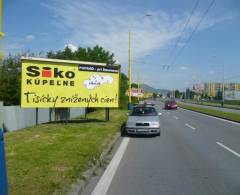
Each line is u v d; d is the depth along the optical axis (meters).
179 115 36.22
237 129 19.86
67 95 20.36
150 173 8.17
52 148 10.70
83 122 21.91
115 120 24.34
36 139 12.98
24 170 7.53
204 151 11.59
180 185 7.05
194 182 7.30
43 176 7.01
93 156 9.35
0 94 29.56
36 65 19.50
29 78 19.38
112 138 13.98
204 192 6.53
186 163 9.45
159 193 6.46
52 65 19.88
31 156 9.24
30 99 19.39
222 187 6.89
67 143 11.91
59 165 8.11
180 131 18.72
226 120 28.00
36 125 19.42
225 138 15.40
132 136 16.25
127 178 7.66
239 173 8.18
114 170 8.51
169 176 7.86
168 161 9.74
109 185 7.05
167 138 15.46
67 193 5.95
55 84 20.02
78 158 9.01
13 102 30.17
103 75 21.56
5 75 30.16
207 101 130.50
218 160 9.90
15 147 10.85
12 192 5.87
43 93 19.69
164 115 36.12
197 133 17.66
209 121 26.81
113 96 21.89
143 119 16.31
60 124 20.06
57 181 6.62
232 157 10.41
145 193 6.47
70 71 20.41
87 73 21.00
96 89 21.33
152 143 13.72
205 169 8.64
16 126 18.86
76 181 6.75
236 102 111.25
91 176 7.70
